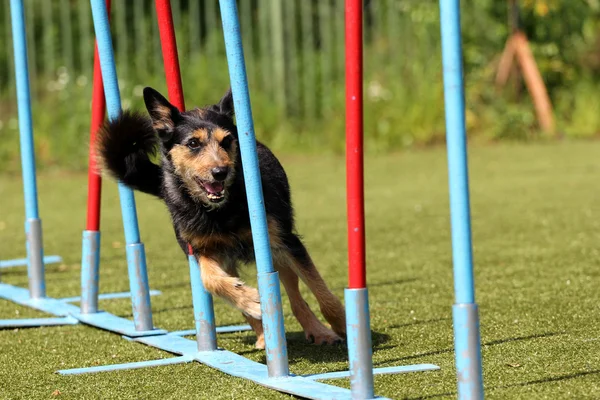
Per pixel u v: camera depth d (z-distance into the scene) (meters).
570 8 24.17
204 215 6.50
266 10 23.72
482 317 7.00
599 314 6.79
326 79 23.89
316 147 22.39
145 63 22.81
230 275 6.88
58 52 23.75
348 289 4.69
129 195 7.04
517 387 4.93
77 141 21.27
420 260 9.92
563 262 9.18
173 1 23.45
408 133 22.83
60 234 12.89
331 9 24.61
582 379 5.02
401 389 5.06
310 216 13.57
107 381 5.73
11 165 20.66
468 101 23.38
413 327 6.88
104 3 6.90
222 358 6.14
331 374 5.55
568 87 24.48
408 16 24.61
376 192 15.88
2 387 5.70
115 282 9.59
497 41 23.95
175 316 7.84
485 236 11.13
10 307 8.54
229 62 5.27
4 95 22.86
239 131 5.37
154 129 7.05
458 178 4.13
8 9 22.50
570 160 18.70
